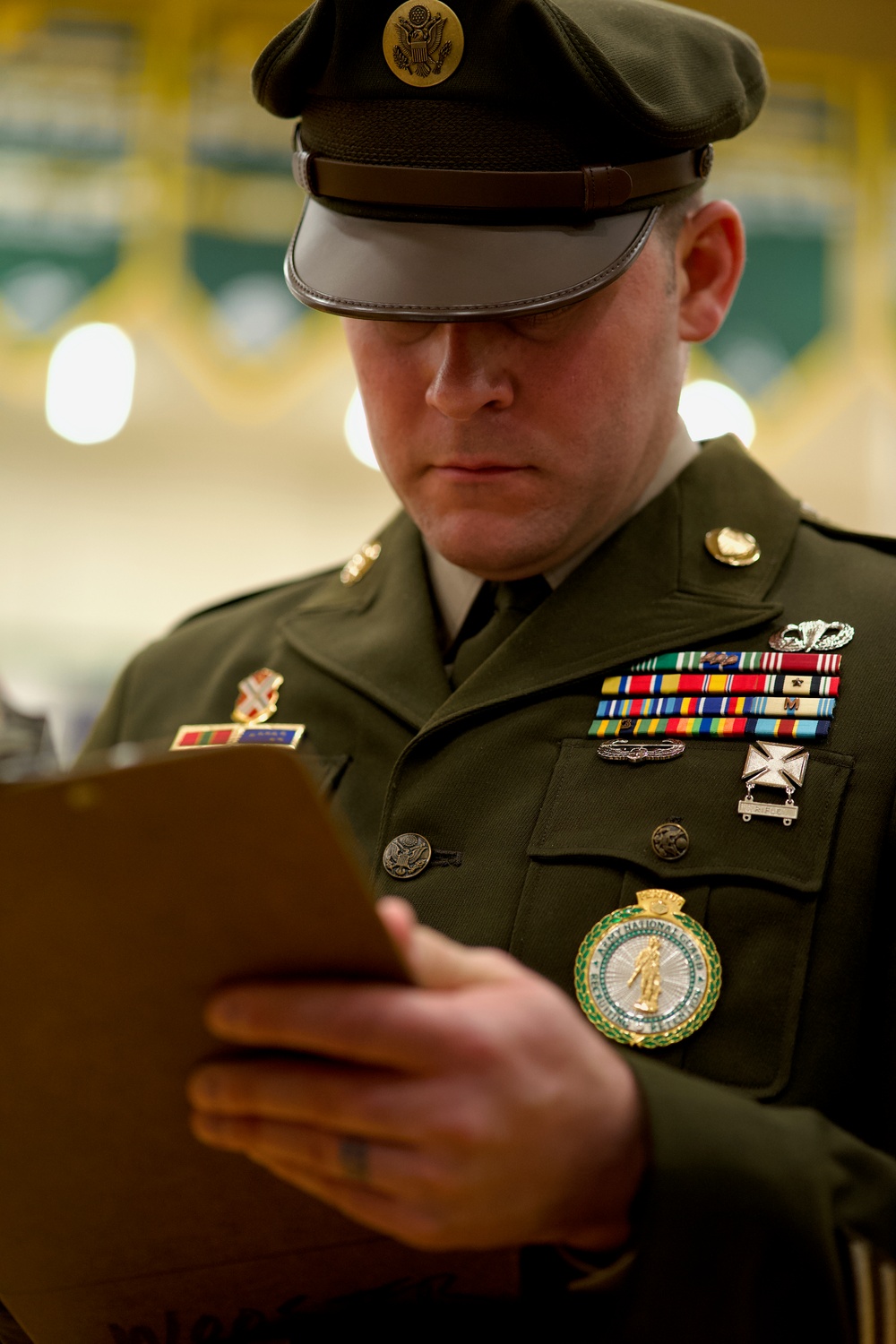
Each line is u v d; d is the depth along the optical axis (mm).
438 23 1382
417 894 1358
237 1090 864
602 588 1508
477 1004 845
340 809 1487
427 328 1392
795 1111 1062
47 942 841
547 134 1390
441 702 1501
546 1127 854
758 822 1311
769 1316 971
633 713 1416
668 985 1245
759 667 1422
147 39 5887
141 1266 1062
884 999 1232
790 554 1558
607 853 1317
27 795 771
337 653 1616
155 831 786
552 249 1379
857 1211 1010
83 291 5957
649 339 1447
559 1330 1065
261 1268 1062
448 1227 851
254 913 821
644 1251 938
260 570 6285
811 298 5980
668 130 1412
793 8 5926
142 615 6199
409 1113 821
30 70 5895
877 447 6062
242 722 1624
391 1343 1112
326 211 1476
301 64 1448
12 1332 1220
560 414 1389
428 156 1392
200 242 5984
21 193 5922
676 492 1589
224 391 6094
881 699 1362
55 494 6195
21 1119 950
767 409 5996
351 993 832
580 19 1470
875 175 5980
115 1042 897
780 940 1251
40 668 6086
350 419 6035
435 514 1452
